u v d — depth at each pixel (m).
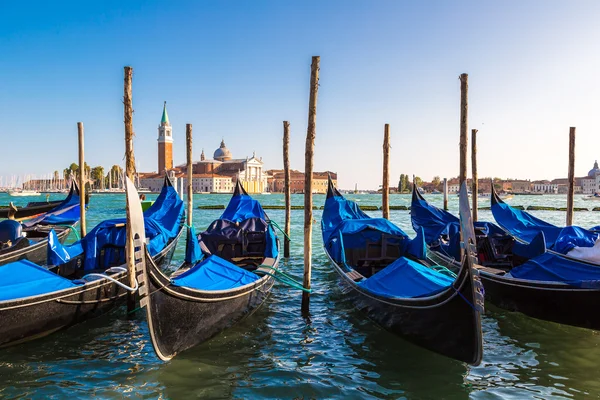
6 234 12.92
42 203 25.75
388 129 16.83
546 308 8.88
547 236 13.87
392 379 6.96
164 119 143.00
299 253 18.59
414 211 16.20
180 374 7.05
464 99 12.91
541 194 146.12
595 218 40.12
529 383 6.82
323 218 15.62
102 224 11.34
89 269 10.72
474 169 19.70
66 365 7.32
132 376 6.97
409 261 9.06
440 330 7.19
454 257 12.27
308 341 8.45
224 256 12.48
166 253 12.70
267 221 14.91
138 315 9.70
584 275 8.72
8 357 7.58
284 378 6.96
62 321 8.30
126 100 9.62
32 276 8.19
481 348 6.58
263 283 9.67
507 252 12.42
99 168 136.50
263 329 9.05
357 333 8.87
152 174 148.62
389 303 8.16
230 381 6.86
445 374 7.12
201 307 7.62
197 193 133.62
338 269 11.02
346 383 6.83
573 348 8.08
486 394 6.49
